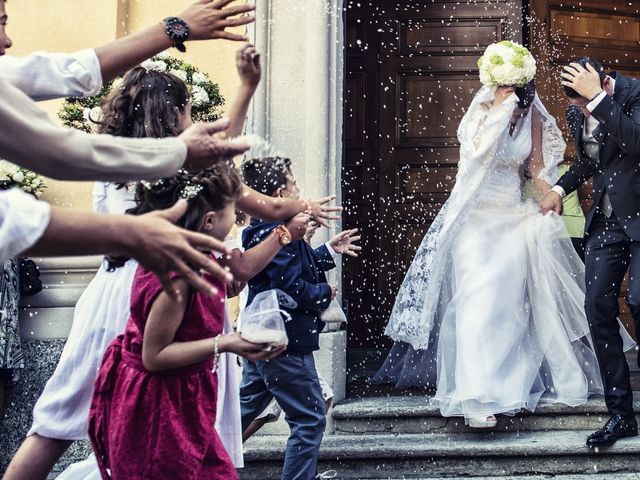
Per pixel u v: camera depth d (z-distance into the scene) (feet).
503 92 15.75
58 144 5.21
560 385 15.47
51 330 16.70
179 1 18.12
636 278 14.32
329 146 16.84
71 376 9.82
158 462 7.59
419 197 22.54
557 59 22.47
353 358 21.40
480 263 15.44
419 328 16.34
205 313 7.95
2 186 16.15
